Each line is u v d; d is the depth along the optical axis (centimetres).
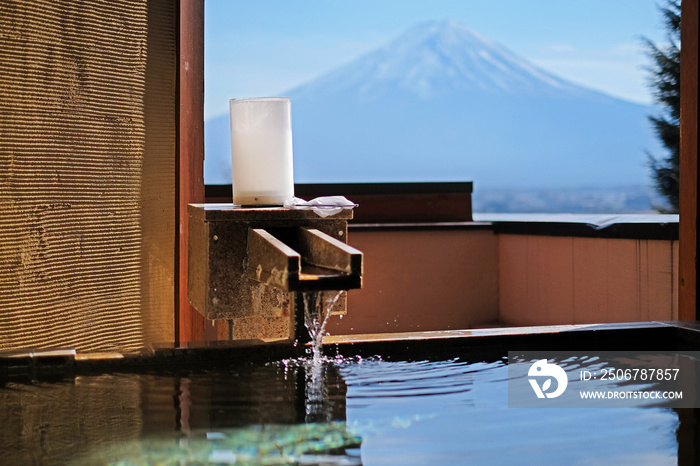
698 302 290
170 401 169
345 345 215
